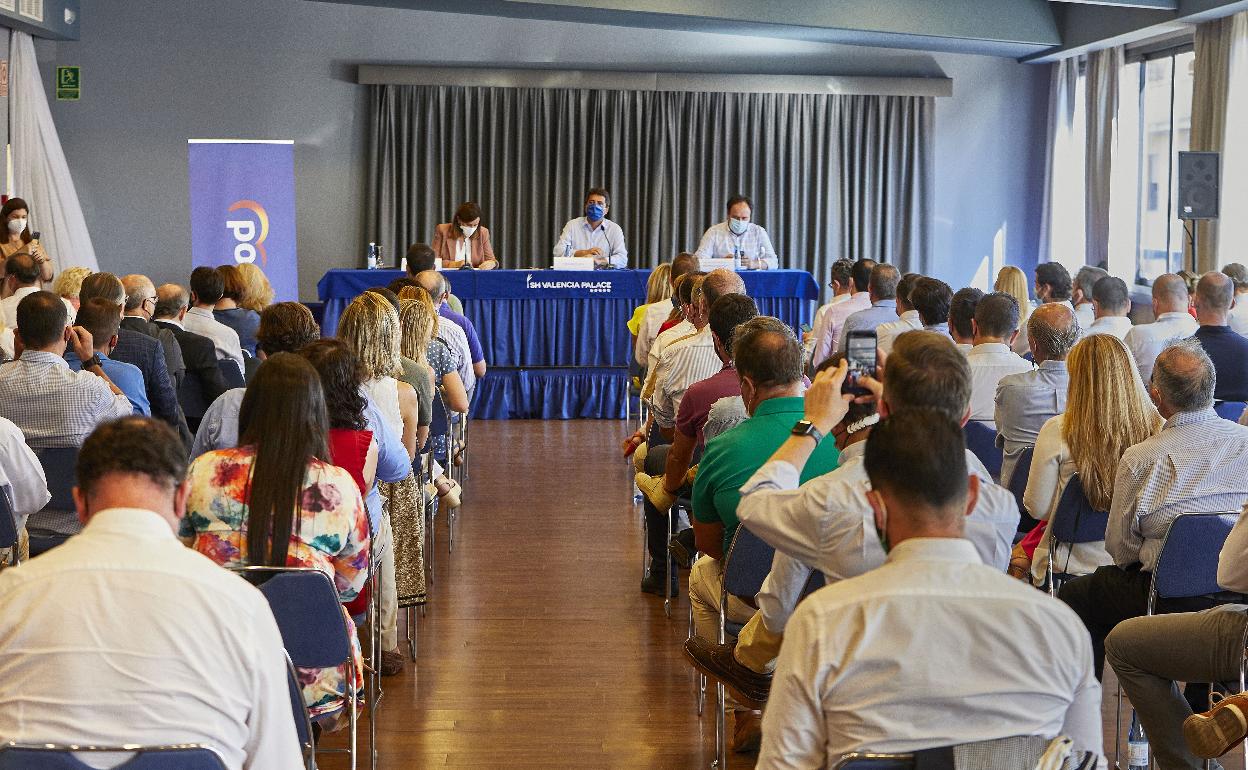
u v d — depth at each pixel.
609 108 11.66
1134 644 2.89
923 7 10.70
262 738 1.89
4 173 10.23
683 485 4.36
